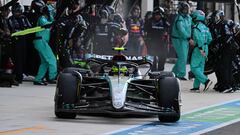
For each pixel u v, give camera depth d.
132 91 37.56
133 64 38.12
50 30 56.44
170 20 74.31
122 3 78.81
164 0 92.56
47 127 34.16
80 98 36.56
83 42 58.97
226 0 68.00
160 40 67.25
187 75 70.38
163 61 68.19
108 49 58.97
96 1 53.38
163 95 35.62
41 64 56.94
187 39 63.31
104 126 34.91
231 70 54.53
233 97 50.88
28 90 52.31
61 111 36.06
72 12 56.25
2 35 56.06
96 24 59.19
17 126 34.44
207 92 54.47
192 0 69.62
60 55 57.84
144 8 92.06
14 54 57.19
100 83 36.62
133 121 36.97
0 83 54.56
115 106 34.34
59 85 36.19
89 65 40.19
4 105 42.91
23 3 72.38
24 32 50.34
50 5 57.28
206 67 55.50
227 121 37.75
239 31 55.81
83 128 34.06
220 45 54.12
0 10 55.84
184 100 48.19
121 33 58.12
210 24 54.97
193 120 37.97
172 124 36.16
